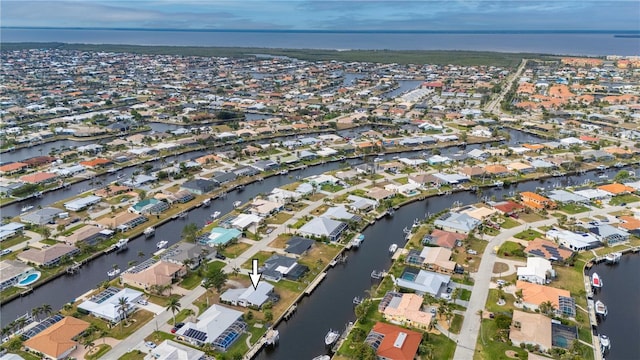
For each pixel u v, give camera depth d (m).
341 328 140.50
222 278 154.12
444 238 184.62
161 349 124.19
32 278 162.62
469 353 124.94
